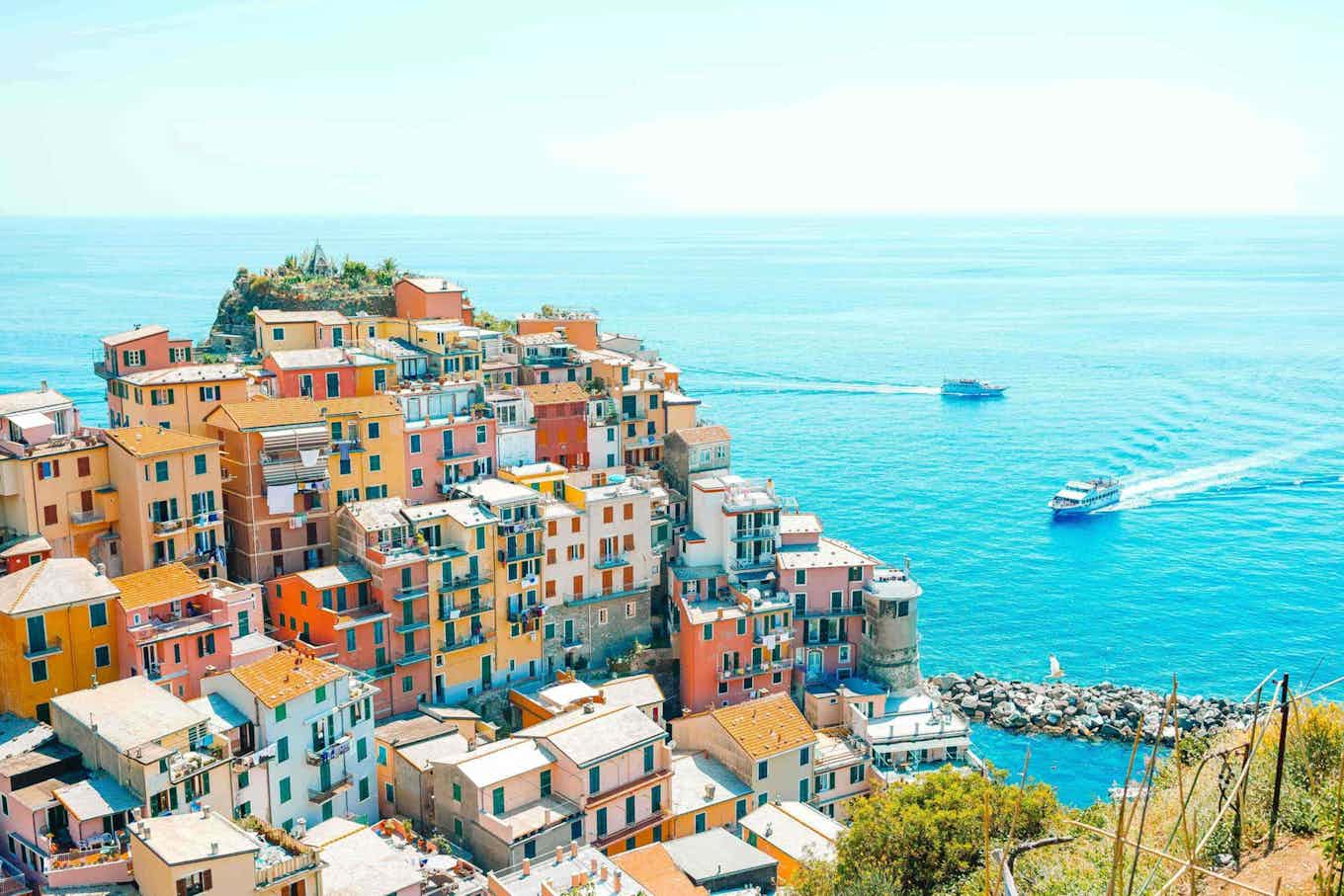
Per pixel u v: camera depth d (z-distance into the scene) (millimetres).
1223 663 164500
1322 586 191500
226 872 72938
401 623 120312
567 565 134375
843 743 124500
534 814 95312
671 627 139875
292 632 120500
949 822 71125
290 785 95438
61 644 98312
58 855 76375
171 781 81750
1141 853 47312
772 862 89938
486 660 127750
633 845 100250
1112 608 183125
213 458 118750
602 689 122188
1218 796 48688
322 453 126125
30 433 112750
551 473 141375
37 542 108750
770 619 136375
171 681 101562
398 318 176000
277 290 194750
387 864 83375
